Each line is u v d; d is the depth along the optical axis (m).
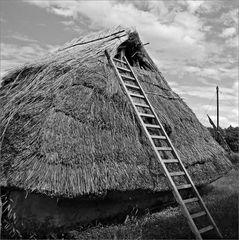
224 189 13.25
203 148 11.62
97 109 8.48
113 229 7.88
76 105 8.20
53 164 7.12
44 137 7.42
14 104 9.04
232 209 9.17
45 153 7.21
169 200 10.41
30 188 6.89
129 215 9.03
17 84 10.30
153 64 12.48
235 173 18.00
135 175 8.25
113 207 8.62
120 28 11.20
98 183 7.45
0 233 7.82
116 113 8.83
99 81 8.97
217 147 12.80
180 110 11.98
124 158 8.27
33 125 7.93
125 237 7.40
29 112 8.34
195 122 12.55
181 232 7.59
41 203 7.70
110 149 8.11
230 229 7.74
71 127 7.79
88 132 7.99
